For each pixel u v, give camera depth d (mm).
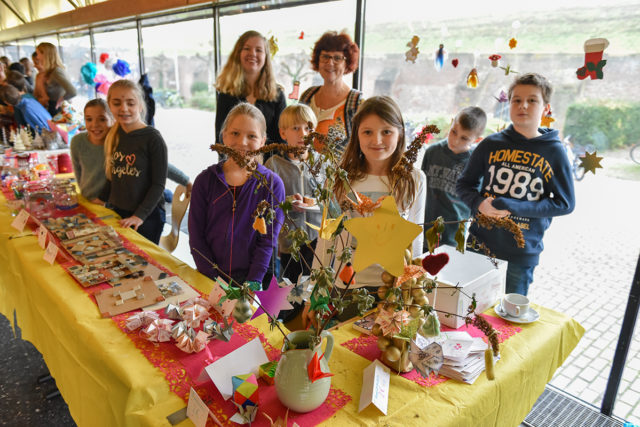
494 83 2115
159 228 2580
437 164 2271
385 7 2459
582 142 1899
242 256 1797
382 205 820
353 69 2508
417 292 1024
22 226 2043
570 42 1825
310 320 1291
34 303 1672
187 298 1490
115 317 1365
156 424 956
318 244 1463
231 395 1025
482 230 1952
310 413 977
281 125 2277
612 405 1907
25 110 3996
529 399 1235
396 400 1021
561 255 2625
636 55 1659
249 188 1735
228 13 3477
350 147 1473
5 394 2053
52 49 4512
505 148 1875
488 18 2053
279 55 3145
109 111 2561
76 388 1332
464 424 1002
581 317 2350
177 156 4703
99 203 2576
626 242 2404
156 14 4191
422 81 2398
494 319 1367
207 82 3994
